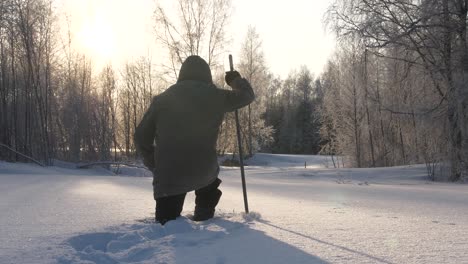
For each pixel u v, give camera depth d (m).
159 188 4.27
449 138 18.08
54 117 33.53
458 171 17.48
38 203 6.03
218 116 4.52
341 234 3.57
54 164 28.97
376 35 19.56
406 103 21.08
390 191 9.41
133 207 5.55
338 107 35.56
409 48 18.97
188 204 6.14
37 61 28.78
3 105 28.06
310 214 4.86
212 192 4.52
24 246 3.08
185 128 4.32
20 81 29.83
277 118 81.62
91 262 2.67
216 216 4.65
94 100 35.91
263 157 53.34
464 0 18.36
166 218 4.24
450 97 17.86
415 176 18.56
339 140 35.31
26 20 27.69
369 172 19.86
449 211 5.34
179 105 4.36
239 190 9.18
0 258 2.75
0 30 27.61
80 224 4.06
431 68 18.61
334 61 36.47
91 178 14.01
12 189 8.70
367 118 28.70
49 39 29.72
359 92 28.12
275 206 5.79
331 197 7.52
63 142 33.78
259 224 4.07
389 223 4.21
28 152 28.20
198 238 3.32
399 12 19.52
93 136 34.47
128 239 3.33
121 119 50.09
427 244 3.19
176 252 2.90
